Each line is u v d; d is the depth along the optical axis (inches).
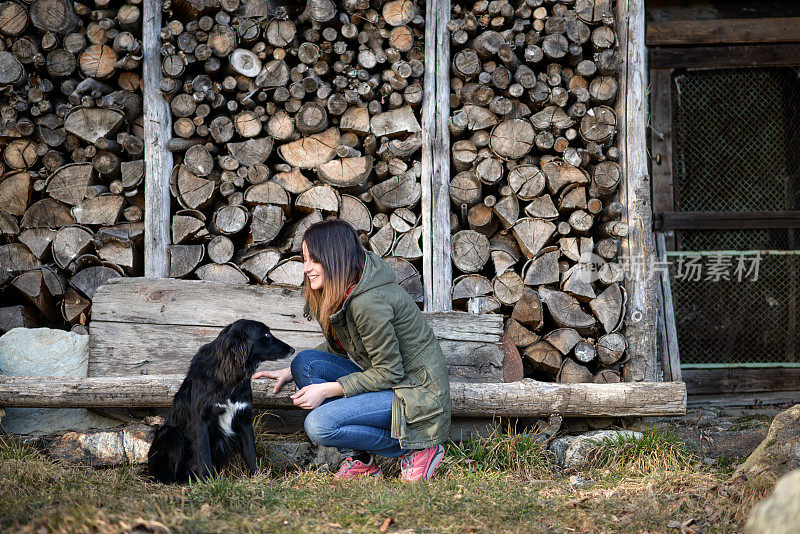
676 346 179.9
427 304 161.9
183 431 119.6
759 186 210.1
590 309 163.9
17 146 165.2
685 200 209.0
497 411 145.1
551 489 120.2
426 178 164.2
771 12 208.4
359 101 163.2
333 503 103.6
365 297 112.5
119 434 134.3
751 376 198.4
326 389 116.9
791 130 208.1
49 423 145.3
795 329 201.5
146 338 151.3
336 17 164.1
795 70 205.5
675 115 204.8
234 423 120.4
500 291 161.3
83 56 165.8
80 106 162.6
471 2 169.9
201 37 163.6
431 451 119.8
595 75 165.2
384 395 117.3
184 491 104.8
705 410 185.8
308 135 166.7
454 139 170.1
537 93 161.2
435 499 106.2
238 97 165.9
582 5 162.9
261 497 104.0
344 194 165.8
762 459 116.2
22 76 163.0
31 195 168.2
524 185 161.9
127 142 163.9
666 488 115.3
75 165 163.6
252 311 153.6
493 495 111.0
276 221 163.0
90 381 138.3
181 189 164.9
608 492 115.6
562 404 145.9
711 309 204.8
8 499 97.3
